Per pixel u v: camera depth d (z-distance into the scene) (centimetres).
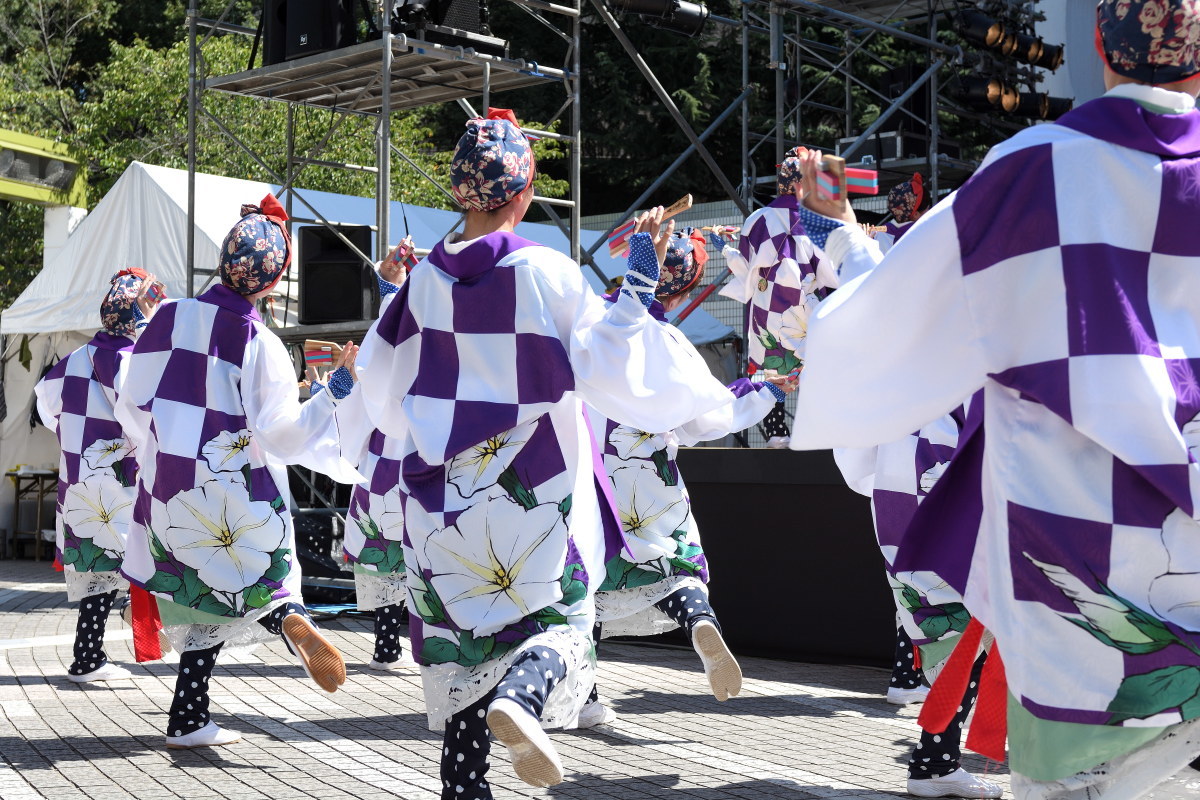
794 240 678
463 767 296
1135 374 212
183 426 443
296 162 998
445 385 303
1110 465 215
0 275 1956
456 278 305
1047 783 220
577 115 936
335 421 435
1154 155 219
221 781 400
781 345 686
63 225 1474
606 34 2700
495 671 291
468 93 942
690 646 738
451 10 839
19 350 1345
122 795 382
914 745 456
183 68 2048
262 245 452
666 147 2669
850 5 1200
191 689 449
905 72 1185
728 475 695
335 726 494
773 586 682
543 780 262
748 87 1155
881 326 236
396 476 611
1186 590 212
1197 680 208
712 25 2544
